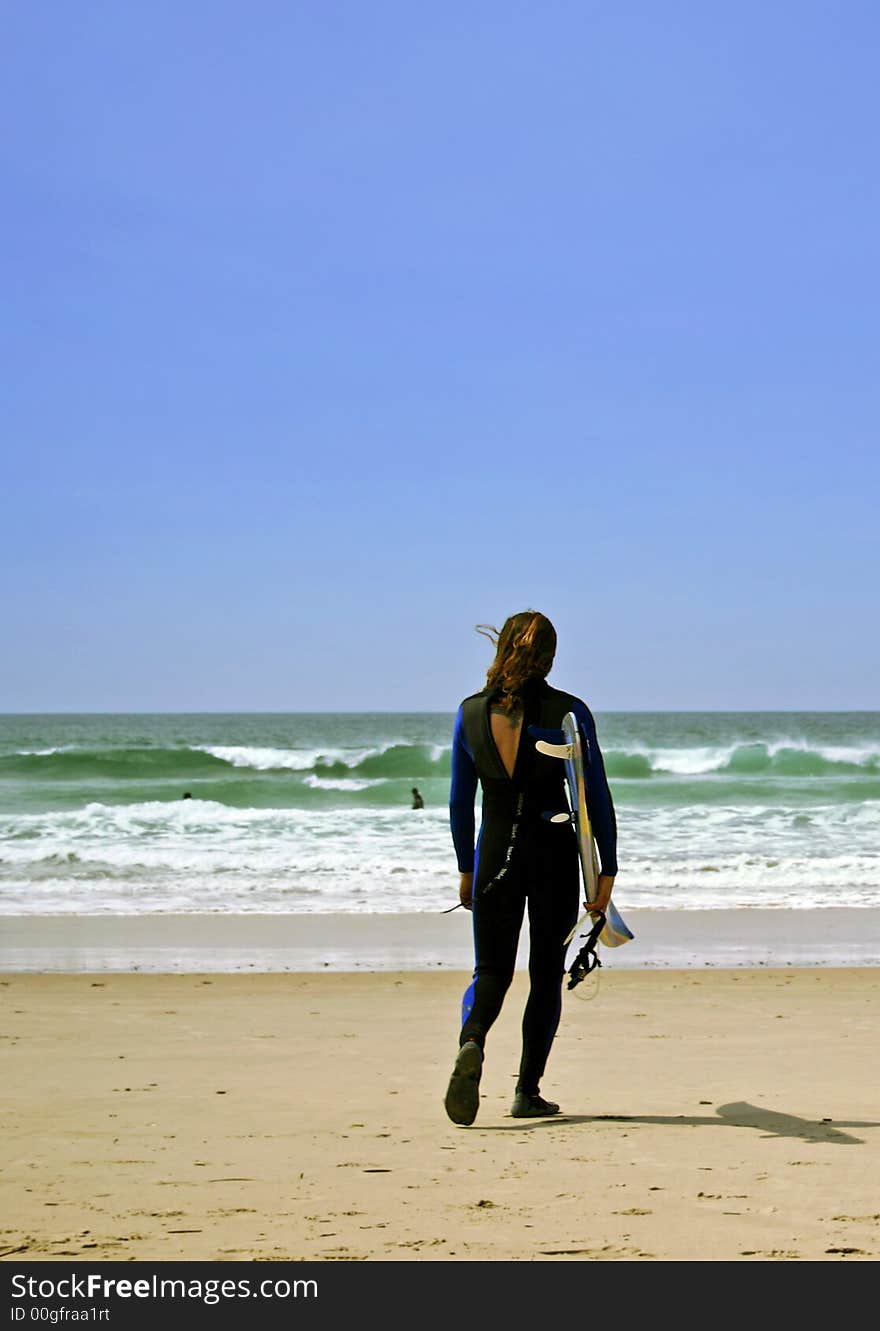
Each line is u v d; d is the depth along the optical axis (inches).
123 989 341.7
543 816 165.3
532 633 167.8
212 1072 221.1
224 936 454.3
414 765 1513.3
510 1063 230.4
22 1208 125.5
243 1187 133.8
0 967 385.1
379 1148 154.8
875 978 360.2
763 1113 179.2
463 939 447.8
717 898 560.1
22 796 1251.8
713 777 1422.2
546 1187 132.4
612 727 4072.3
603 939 167.5
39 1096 197.3
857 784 1310.3
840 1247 110.9
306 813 990.4
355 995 332.2
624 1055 237.9
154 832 869.2
